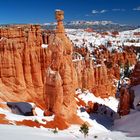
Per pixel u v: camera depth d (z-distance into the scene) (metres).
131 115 85.88
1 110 68.50
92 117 89.00
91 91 117.50
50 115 73.25
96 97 113.31
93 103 104.19
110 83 130.25
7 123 58.22
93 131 75.00
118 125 83.38
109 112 98.75
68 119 75.19
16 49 95.19
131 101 91.44
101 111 97.81
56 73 74.38
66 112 75.50
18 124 60.28
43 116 72.25
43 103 90.25
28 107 75.88
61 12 86.94
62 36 87.31
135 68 128.88
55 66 76.69
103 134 70.19
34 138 41.97
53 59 77.31
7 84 92.00
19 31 98.25
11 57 94.00
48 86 74.69
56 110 74.00
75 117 78.19
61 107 74.69
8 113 67.00
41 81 99.69
